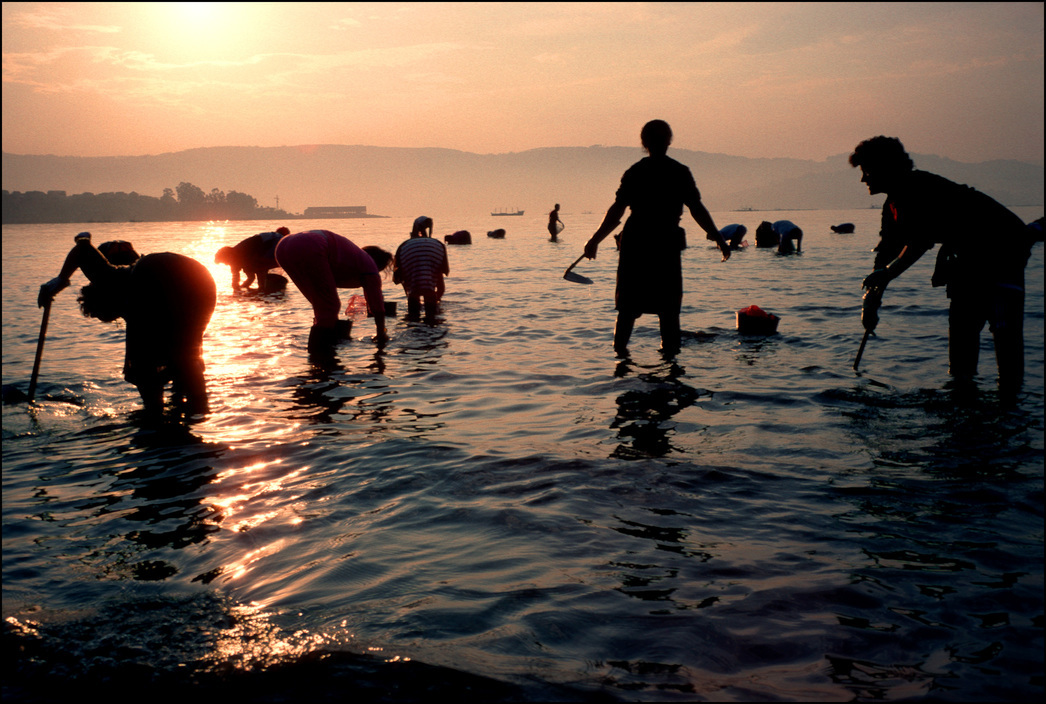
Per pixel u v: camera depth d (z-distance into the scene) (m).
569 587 2.29
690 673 1.77
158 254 5.27
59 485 3.65
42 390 6.01
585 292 12.99
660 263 6.71
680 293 6.86
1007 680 1.74
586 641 1.94
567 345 7.58
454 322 9.55
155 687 1.75
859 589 2.24
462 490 3.31
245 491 3.45
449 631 2.01
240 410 5.18
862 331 7.82
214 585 2.41
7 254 30.55
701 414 4.59
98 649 1.96
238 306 11.98
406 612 2.13
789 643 1.92
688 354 6.80
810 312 9.53
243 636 2.01
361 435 4.38
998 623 2.02
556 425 4.46
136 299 5.17
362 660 1.83
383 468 3.69
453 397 5.38
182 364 5.30
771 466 3.53
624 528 2.80
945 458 3.57
